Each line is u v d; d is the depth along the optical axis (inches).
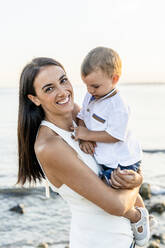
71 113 118.0
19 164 121.9
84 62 113.7
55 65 108.3
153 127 1423.5
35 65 107.2
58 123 111.7
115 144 111.0
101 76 110.0
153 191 496.4
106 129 109.8
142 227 115.7
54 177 106.0
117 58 112.0
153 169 693.3
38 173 122.0
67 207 448.1
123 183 103.3
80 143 111.9
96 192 100.5
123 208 102.7
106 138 109.3
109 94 111.9
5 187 535.2
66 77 109.2
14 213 429.7
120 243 108.2
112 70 110.1
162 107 2576.3
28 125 114.5
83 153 109.4
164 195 483.5
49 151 101.8
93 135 109.4
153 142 1056.2
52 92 105.9
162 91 6958.7
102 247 106.4
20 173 122.6
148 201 459.2
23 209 433.7
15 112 2428.6
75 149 108.5
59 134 108.5
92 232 107.1
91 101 118.1
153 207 416.2
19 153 120.6
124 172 103.3
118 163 109.0
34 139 117.0
